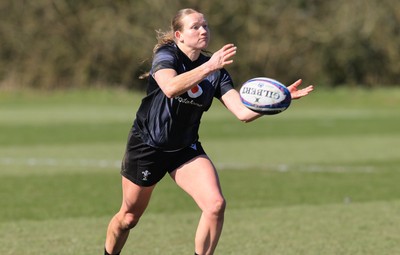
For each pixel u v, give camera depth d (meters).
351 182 47.19
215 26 164.00
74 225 33.31
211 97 22.28
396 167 54.81
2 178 48.06
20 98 145.25
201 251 21.62
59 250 28.31
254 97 20.53
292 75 171.25
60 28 161.38
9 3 161.38
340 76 172.25
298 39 169.25
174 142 22.14
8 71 161.38
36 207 37.84
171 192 43.19
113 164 55.88
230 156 61.91
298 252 27.98
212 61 19.72
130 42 161.50
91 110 120.88
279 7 168.62
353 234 31.25
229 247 28.86
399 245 29.12
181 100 21.75
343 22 166.00
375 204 38.94
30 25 161.50
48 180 47.34
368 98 150.50
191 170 22.11
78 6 162.38
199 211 37.06
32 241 29.86
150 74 22.12
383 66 170.62
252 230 32.16
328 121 102.50
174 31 21.91
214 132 85.38
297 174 50.81
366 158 60.62
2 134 80.62
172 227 32.97
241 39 167.50
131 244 29.44
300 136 80.56
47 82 160.75
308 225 33.25
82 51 162.00
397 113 120.00
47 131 84.56
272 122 100.81
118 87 163.00
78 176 49.25
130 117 106.94
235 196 41.69
